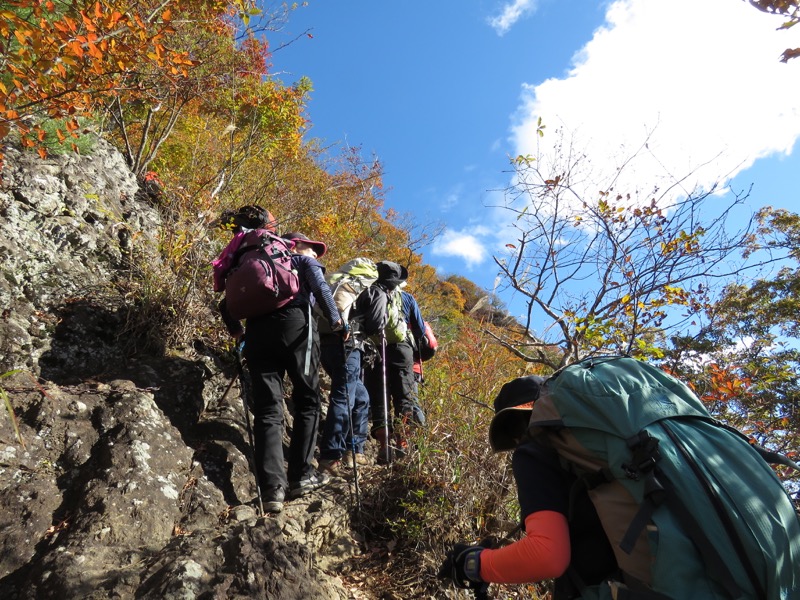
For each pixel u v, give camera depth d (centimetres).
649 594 149
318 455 488
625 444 164
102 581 264
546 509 176
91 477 330
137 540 306
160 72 457
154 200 623
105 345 444
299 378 404
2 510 302
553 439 181
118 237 519
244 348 407
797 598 146
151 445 363
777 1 304
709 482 154
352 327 471
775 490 157
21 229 457
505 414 213
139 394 396
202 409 449
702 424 172
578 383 178
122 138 785
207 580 266
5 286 418
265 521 302
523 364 559
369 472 448
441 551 373
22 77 338
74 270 466
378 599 336
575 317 466
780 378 510
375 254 1202
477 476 414
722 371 481
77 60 354
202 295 523
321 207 1023
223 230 560
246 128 879
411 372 498
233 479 394
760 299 895
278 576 279
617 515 161
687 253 461
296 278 405
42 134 380
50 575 267
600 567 172
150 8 444
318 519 376
